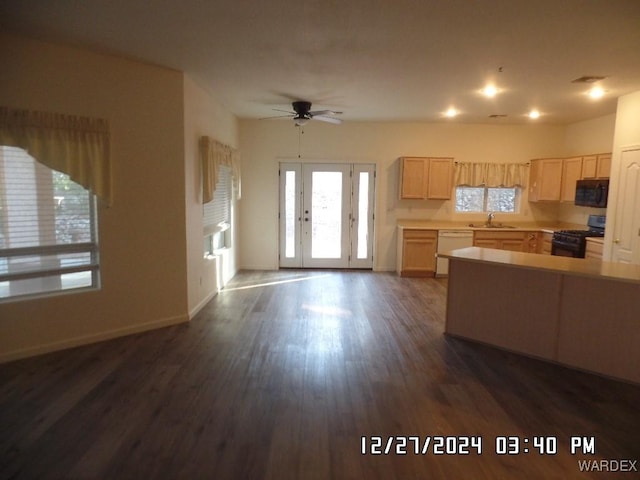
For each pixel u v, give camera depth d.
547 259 3.70
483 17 2.80
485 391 2.96
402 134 7.03
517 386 3.04
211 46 3.41
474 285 3.88
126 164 3.82
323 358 3.48
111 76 3.66
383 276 6.82
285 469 2.09
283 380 3.06
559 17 2.78
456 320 4.02
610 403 2.81
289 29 3.05
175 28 3.05
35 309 3.45
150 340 3.85
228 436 2.36
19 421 2.49
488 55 3.55
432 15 2.78
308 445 2.29
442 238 6.70
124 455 2.18
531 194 7.05
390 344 3.83
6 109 3.13
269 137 6.96
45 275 3.52
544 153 7.14
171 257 4.23
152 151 3.98
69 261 3.67
